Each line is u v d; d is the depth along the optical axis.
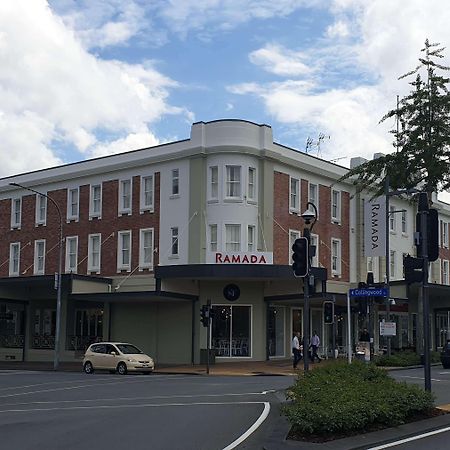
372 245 42.88
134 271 42.03
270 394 20.20
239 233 38.88
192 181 39.81
